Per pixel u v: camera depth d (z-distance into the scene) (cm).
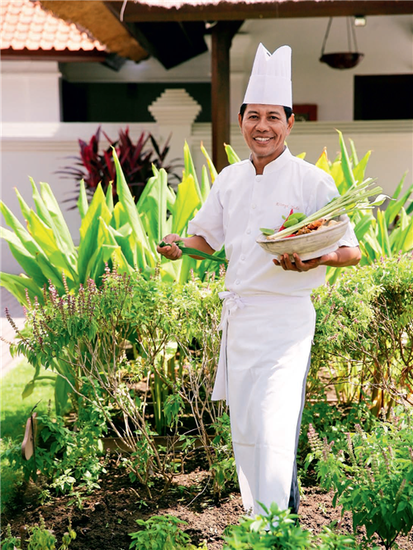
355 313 336
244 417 247
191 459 362
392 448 240
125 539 287
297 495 249
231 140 1017
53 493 329
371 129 999
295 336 245
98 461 337
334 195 247
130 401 337
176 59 1224
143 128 1022
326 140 1005
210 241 280
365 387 382
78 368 351
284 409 236
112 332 330
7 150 1023
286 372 241
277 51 242
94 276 397
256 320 248
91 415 335
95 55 1124
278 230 243
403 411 295
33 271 413
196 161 1021
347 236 243
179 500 320
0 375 530
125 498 323
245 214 256
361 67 1123
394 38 1110
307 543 169
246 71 1119
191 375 333
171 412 339
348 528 287
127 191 412
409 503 215
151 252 409
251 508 244
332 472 236
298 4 689
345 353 358
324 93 1134
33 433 320
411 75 1123
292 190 248
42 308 338
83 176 933
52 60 1131
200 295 332
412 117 1155
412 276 350
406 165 1005
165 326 324
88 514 308
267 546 168
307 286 247
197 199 412
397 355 379
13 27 1172
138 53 957
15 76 1154
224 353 264
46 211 423
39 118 1166
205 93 1294
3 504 315
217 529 293
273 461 230
